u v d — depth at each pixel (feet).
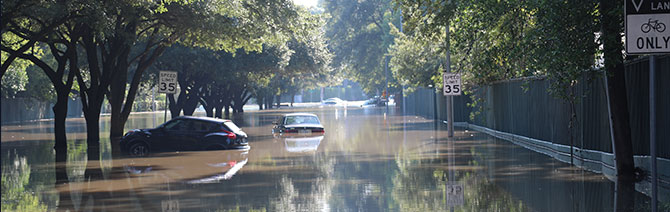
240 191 42.19
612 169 51.80
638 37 25.45
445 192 40.47
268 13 100.63
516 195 38.78
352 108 307.99
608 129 54.70
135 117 219.00
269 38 105.91
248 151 74.49
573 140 63.98
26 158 70.23
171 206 36.47
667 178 43.96
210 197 39.73
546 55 46.39
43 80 212.64
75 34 87.86
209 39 92.99
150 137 75.92
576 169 52.16
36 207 36.73
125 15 77.97
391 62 150.82
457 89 91.50
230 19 94.73
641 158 49.47
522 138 83.15
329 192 41.29
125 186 45.39
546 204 35.40
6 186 46.42
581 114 61.21
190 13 87.56
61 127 87.20
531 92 78.89
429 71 139.95
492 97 101.24
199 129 76.64
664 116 44.86
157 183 46.78
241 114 239.30
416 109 200.23
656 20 25.41
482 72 55.67
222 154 71.00
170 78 81.92
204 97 192.03
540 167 53.83
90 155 72.49
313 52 184.24
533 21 52.31
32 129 150.71
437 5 57.21
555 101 69.51
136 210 35.29
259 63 152.46
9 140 105.40
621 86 46.93
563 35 45.60
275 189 42.98
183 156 69.05
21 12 72.79
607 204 35.12
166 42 100.78
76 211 35.24
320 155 68.08
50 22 83.56
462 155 65.26
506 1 49.57
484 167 54.19
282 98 557.33
